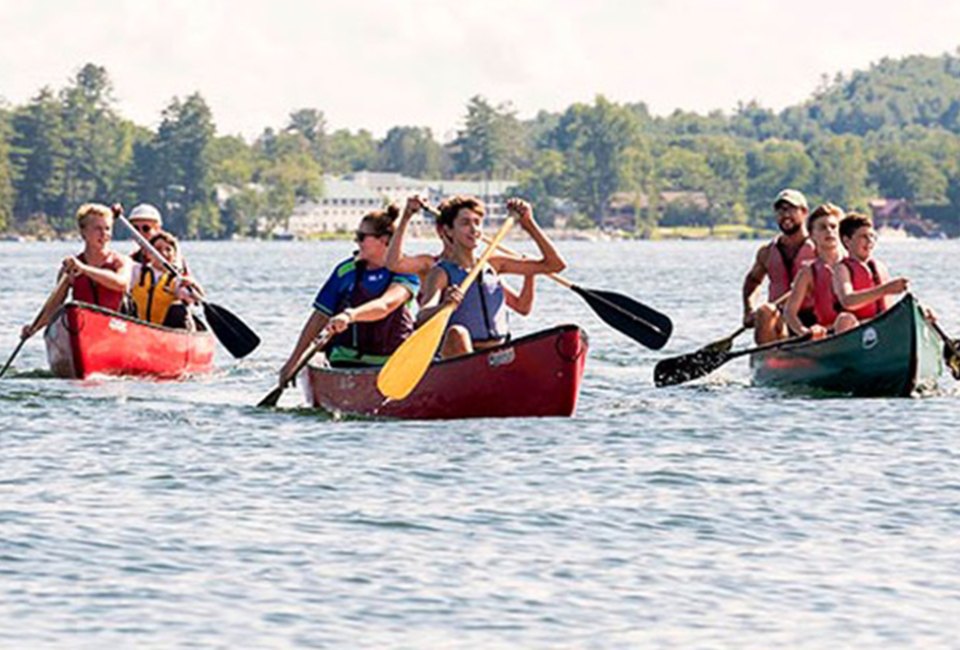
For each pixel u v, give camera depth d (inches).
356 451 1251.2
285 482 1136.8
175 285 1851.6
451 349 1407.5
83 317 1712.6
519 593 884.6
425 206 1406.3
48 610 850.8
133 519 1026.1
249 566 927.0
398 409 1401.3
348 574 913.5
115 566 923.4
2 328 2652.6
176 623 834.2
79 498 1083.3
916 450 1259.2
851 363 1568.7
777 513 1050.7
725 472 1173.1
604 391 1651.1
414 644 810.8
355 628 831.1
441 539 984.9
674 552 959.6
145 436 1322.6
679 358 1689.2
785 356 1627.7
